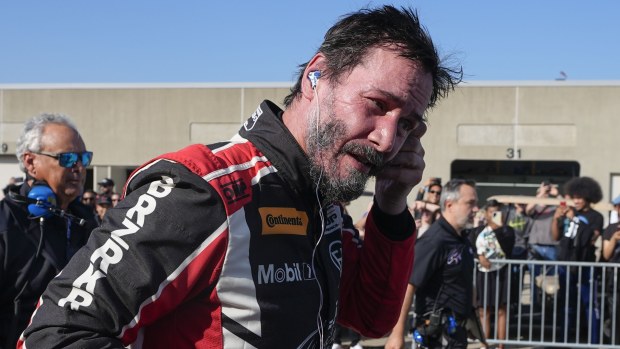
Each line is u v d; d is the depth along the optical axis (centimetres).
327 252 147
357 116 131
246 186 130
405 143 158
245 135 141
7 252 253
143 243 118
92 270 117
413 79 132
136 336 121
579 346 668
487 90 1723
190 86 1842
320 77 138
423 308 438
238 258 125
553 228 761
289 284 132
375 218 171
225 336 124
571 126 1688
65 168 279
